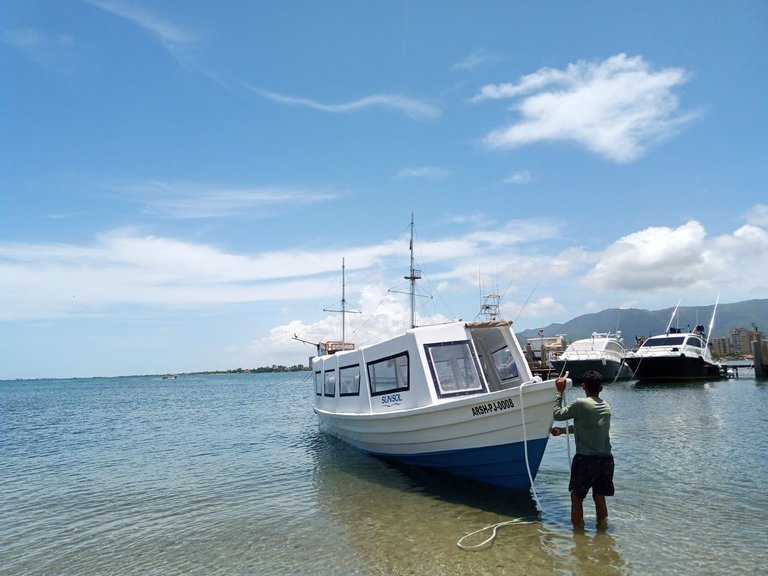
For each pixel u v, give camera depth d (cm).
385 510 1238
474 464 1328
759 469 1460
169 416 4212
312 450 2161
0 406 6341
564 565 870
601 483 1030
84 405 6272
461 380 1396
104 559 1016
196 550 1042
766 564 849
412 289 2850
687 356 4966
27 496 1543
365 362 1722
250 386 13200
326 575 888
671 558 881
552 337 7444
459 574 857
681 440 1945
